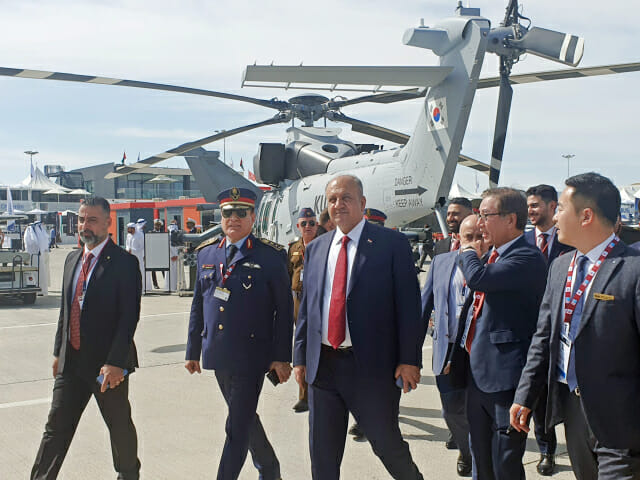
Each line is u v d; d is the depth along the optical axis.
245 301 3.92
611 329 2.68
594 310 2.72
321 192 12.93
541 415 4.23
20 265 13.66
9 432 5.32
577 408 2.85
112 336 3.76
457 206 5.39
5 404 6.16
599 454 2.77
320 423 3.53
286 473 4.48
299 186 13.95
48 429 3.73
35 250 15.01
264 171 15.30
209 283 4.04
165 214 34.28
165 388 6.70
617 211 2.83
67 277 3.86
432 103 10.70
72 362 3.74
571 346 2.84
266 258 4.03
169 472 4.43
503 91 9.98
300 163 14.86
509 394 3.37
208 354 3.93
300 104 16.78
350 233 3.56
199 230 17.31
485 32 9.54
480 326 3.53
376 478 4.35
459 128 10.14
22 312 12.62
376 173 12.22
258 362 3.92
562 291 2.92
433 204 10.95
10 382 7.03
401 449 3.48
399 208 11.69
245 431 3.83
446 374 3.86
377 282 3.43
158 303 13.70
